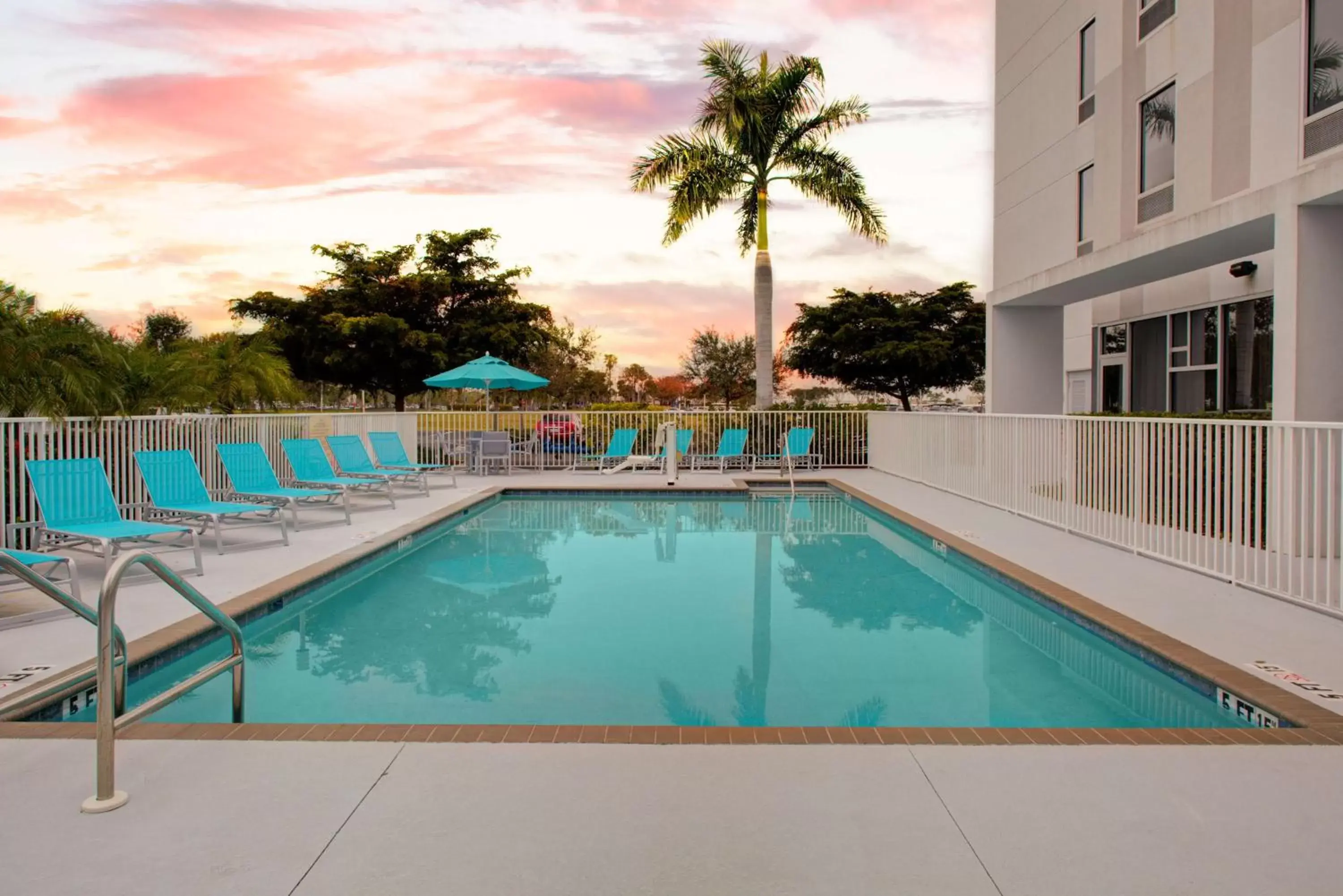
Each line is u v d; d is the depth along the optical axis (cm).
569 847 239
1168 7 1141
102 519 675
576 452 1752
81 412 831
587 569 785
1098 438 794
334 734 320
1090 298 1309
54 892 215
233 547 765
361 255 2517
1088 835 246
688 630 574
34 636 468
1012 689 452
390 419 1570
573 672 482
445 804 265
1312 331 688
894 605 648
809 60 1825
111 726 265
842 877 223
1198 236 834
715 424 1772
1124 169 1266
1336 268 686
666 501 1330
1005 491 1015
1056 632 565
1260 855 235
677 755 304
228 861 231
